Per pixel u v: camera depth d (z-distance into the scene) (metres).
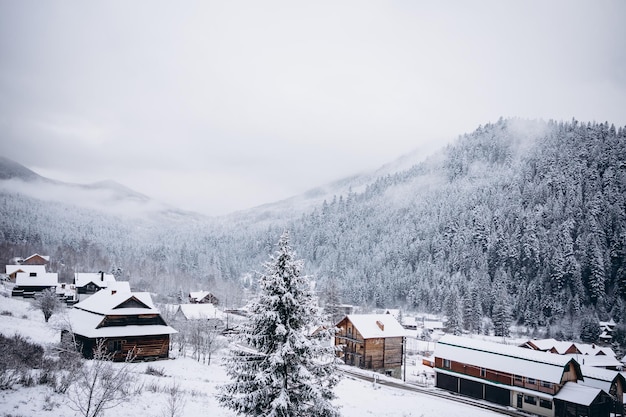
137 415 23.31
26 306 84.81
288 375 19.22
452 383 63.28
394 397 49.31
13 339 35.41
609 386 57.41
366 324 76.06
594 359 92.69
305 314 19.81
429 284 196.50
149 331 57.16
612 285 176.88
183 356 61.81
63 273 170.88
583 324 141.38
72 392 23.66
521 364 57.31
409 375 74.38
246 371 19.31
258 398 18.58
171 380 38.34
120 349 54.91
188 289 185.62
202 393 33.28
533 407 54.78
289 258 20.16
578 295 165.38
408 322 147.62
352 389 50.88
